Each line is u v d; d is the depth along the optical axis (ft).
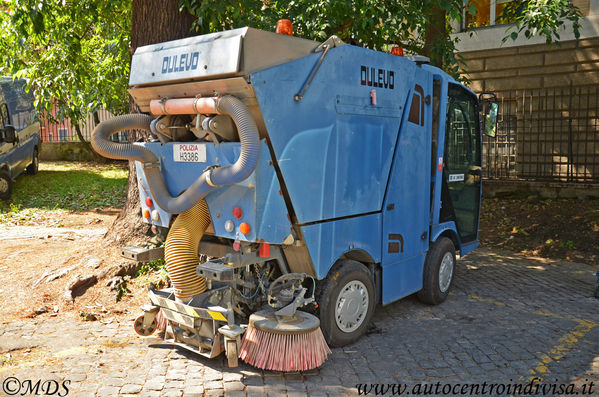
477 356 15.07
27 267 22.35
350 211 15.15
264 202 12.92
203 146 13.61
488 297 21.15
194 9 20.53
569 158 38.55
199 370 13.82
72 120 35.12
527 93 40.14
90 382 13.00
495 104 21.34
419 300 20.39
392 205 16.88
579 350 15.58
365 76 15.24
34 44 30.09
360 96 15.11
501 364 14.53
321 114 13.88
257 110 12.59
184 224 14.08
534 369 14.23
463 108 20.71
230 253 13.37
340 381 13.39
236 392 12.66
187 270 13.85
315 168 13.89
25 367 13.79
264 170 12.76
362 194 15.55
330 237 14.51
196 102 13.12
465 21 43.06
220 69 12.41
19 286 19.69
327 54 13.89
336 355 15.01
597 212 32.71
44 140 67.00
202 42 13.01
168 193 14.67
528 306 19.98
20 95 46.42
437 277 19.65
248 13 22.03
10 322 16.85
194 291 13.88
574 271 25.58
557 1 25.64
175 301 14.15
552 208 35.01
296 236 13.92
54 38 26.40
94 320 17.25
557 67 38.60
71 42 25.82
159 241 16.83
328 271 14.80
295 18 22.62
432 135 18.86
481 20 42.75
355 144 15.08
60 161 64.85
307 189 13.74
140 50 14.82
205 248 15.21
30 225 32.91
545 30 25.70
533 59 39.50
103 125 14.26
